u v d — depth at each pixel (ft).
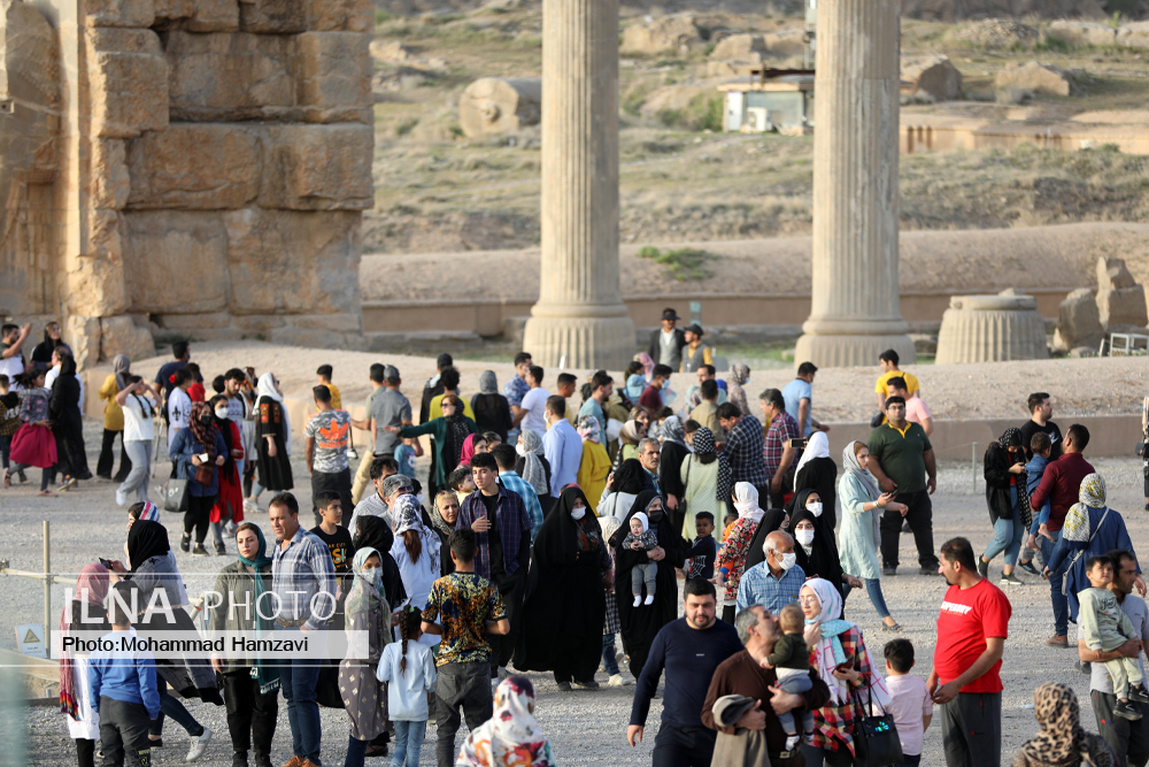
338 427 146.61
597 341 282.56
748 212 522.06
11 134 268.41
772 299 433.89
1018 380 234.79
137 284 285.23
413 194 561.84
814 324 270.46
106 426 198.29
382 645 84.38
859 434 204.44
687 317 426.92
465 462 131.03
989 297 317.42
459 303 413.59
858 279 268.00
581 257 284.41
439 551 98.68
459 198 550.77
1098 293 386.93
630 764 89.71
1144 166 595.06
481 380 156.56
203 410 149.28
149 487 192.03
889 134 268.82
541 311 287.07
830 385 232.53
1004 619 78.79
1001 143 653.30
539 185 572.10
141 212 286.25
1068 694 65.36
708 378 160.04
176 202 287.69
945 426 211.82
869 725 74.02
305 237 303.48
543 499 128.36
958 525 169.58
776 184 568.00
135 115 272.51
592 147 282.77
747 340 414.00
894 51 268.82
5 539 156.35
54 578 102.37
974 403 221.87
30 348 274.57
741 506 106.11
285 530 86.33
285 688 85.66
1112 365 247.50
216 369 260.83
